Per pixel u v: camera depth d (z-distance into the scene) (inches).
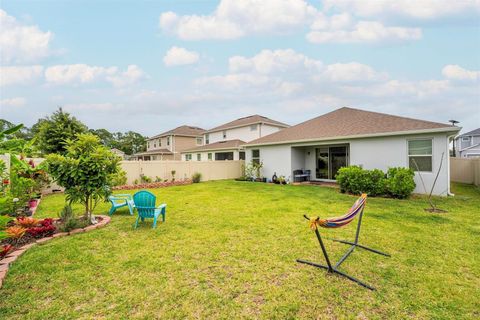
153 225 209.9
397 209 277.1
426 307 101.4
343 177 400.5
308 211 268.5
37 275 124.5
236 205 305.0
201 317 94.7
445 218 237.0
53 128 660.7
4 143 215.2
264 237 183.3
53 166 205.3
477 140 1231.5
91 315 95.4
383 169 423.2
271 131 938.7
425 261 142.9
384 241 174.4
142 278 123.0
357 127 485.1
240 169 777.6
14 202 212.1
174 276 125.0
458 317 95.7
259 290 112.5
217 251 156.6
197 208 288.8
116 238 181.6
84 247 162.4
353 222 223.5
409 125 408.2
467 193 397.1
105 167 220.4
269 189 464.8
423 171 382.9
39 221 190.5
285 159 589.3
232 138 1007.6
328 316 95.6
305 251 156.7
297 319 93.9
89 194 217.0
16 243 163.3
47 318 93.5
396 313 97.5
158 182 580.4
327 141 502.3
